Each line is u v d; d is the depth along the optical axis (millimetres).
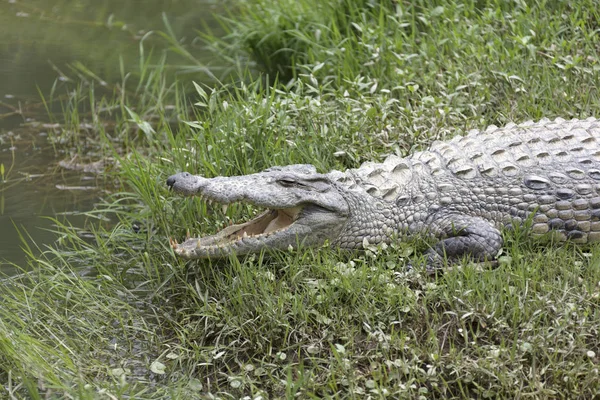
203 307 10859
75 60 22062
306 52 19109
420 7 18562
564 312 9836
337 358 9625
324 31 18781
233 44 21078
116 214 14523
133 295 11836
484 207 11766
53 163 16969
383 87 15844
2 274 12648
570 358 9430
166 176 13531
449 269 10930
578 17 16578
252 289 10766
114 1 27609
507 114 14203
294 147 13469
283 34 19828
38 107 19312
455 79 15203
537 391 9094
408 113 14055
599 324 9797
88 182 16234
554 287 10375
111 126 18375
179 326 11094
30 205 15180
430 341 9891
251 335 10492
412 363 9555
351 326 10328
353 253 11695
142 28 24688
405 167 12102
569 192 11688
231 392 10000
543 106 14602
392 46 16688
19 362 9945
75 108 17984
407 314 10359
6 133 18078
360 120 13961
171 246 11242
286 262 11227
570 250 11672
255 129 13477
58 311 11508
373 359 9789
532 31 15758
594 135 12547
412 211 11773
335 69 17234
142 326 11172
